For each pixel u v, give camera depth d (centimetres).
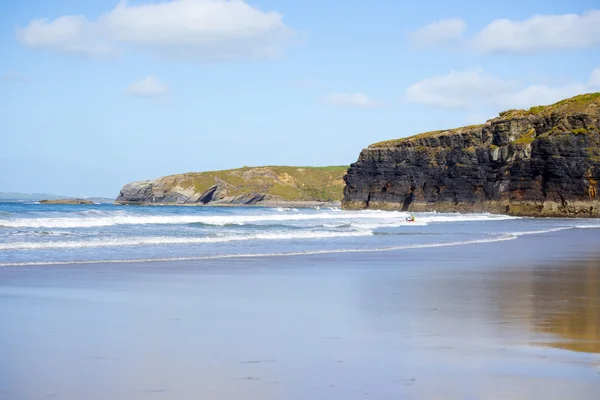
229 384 743
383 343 951
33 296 1373
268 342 956
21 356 855
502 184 12319
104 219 4575
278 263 2177
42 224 4116
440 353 888
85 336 986
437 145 13900
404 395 706
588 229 5953
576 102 12119
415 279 1769
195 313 1205
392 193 14488
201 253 2478
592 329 1055
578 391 720
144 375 777
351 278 1786
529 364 830
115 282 1628
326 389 725
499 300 1377
